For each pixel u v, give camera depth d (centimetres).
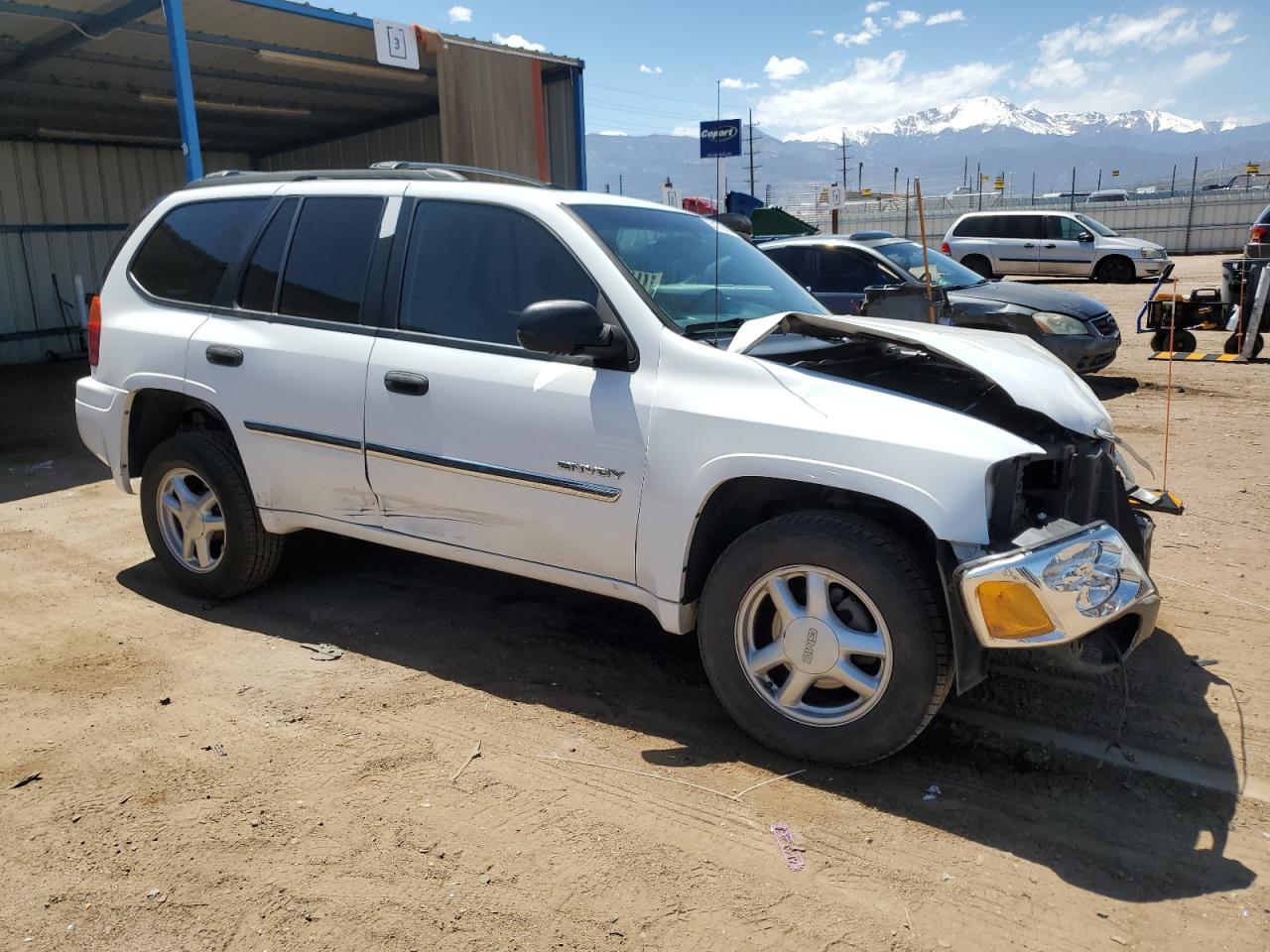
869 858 273
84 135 1430
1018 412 335
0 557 533
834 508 325
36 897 254
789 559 307
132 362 454
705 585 327
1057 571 275
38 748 328
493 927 244
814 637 308
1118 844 279
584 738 338
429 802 298
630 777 313
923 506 287
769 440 307
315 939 239
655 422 325
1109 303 1895
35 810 292
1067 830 286
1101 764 320
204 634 424
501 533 366
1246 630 423
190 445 440
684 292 365
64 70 1100
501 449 354
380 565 508
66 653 404
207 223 455
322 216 416
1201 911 251
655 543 330
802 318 330
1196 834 284
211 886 259
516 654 406
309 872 264
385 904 252
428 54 1037
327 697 365
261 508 427
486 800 299
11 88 1161
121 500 663
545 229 362
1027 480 324
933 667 291
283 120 1402
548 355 351
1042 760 322
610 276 345
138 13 883
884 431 295
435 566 507
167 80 1157
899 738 299
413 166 431
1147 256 2334
